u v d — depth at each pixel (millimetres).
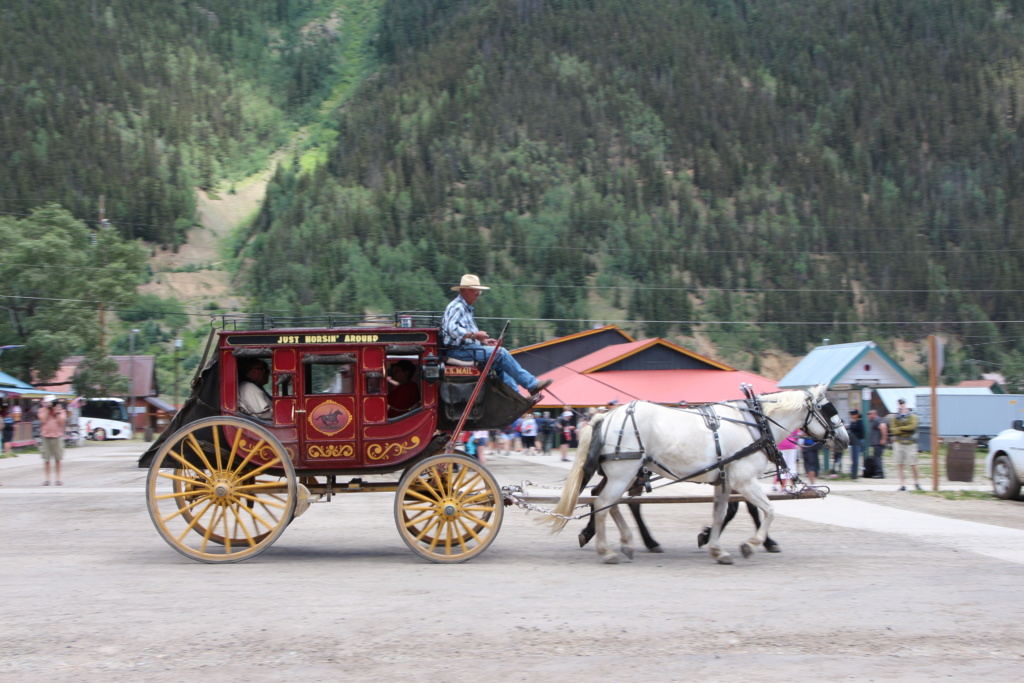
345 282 103500
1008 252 122250
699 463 9961
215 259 133750
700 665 6242
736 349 100250
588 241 123000
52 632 7000
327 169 150625
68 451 41656
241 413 10180
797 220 138250
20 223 53719
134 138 176250
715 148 162750
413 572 9359
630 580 8953
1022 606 7895
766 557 10359
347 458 10016
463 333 9969
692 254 120000
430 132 156125
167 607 7781
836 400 27828
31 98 166375
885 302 111750
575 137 159000
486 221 126562
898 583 8828
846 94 187125
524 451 35500
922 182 152875
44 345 48969
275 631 7027
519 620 7352
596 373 42906
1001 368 78750
